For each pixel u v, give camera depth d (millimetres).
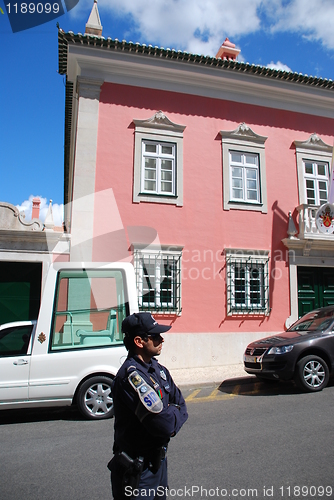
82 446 4711
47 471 3986
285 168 12000
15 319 9344
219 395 7355
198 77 11320
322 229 11156
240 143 11648
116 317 6410
